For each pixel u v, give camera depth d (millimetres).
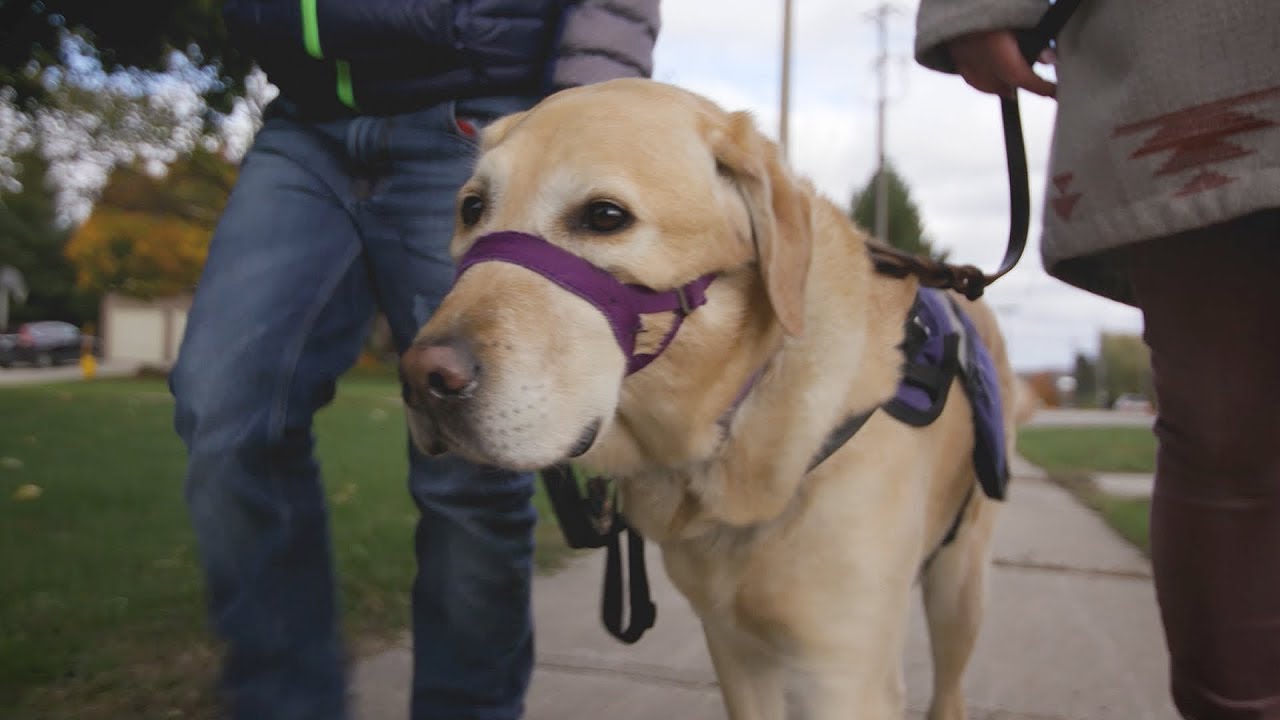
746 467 1874
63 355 39375
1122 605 4238
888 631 1968
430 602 2309
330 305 2188
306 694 2111
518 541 2270
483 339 1605
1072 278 1831
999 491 2396
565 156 1749
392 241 2201
